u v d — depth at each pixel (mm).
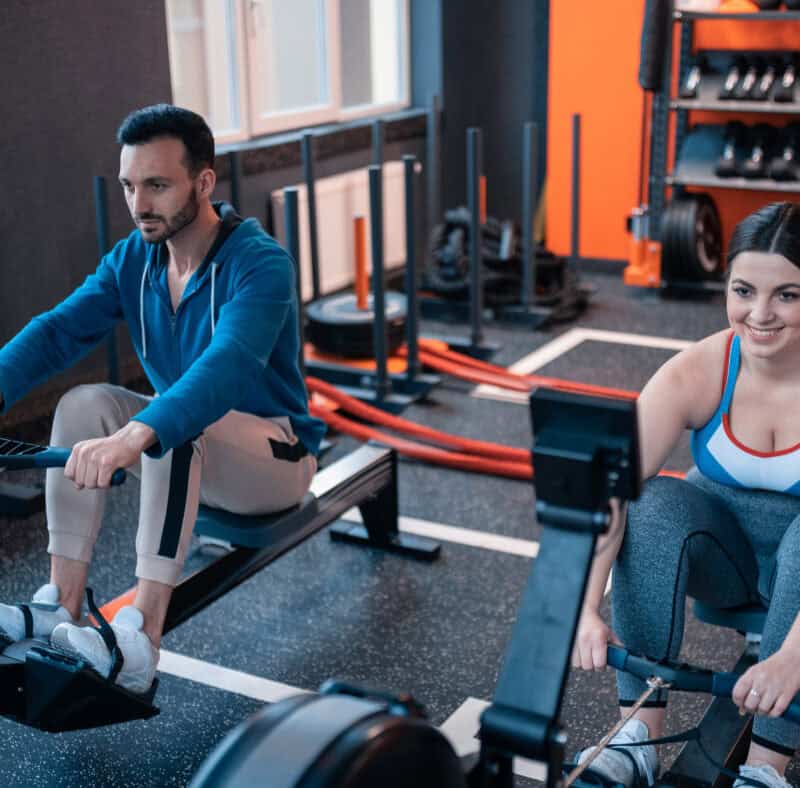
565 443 1036
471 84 5973
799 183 5023
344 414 3943
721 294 5457
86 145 3932
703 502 1753
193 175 2045
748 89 5086
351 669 2371
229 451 2105
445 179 5898
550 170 5934
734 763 1786
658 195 5398
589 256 5938
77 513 2002
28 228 3785
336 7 5176
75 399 2037
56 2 3723
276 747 845
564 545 1067
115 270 2242
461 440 3561
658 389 1745
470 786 1056
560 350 4633
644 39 4719
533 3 5750
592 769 1690
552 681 1032
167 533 1913
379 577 2787
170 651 2441
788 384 1699
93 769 2027
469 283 4938
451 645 2465
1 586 2721
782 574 1604
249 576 2232
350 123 5281
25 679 1788
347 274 5145
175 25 4773
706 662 2408
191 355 2189
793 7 4965
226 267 2109
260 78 4816
